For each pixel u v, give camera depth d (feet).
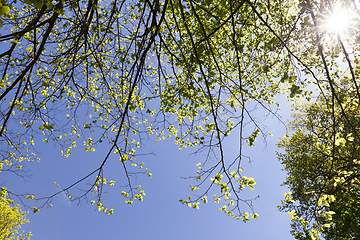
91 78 21.90
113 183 17.79
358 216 26.78
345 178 18.04
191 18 19.48
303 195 33.60
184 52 18.44
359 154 22.84
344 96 14.75
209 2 13.74
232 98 18.38
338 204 28.27
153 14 13.07
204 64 16.79
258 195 13.73
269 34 19.40
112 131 21.11
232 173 13.70
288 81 13.51
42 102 17.01
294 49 18.53
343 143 14.89
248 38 21.24
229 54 23.35
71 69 17.06
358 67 17.83
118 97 22.68
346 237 29.94
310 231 15.34
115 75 23.06
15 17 14.67
